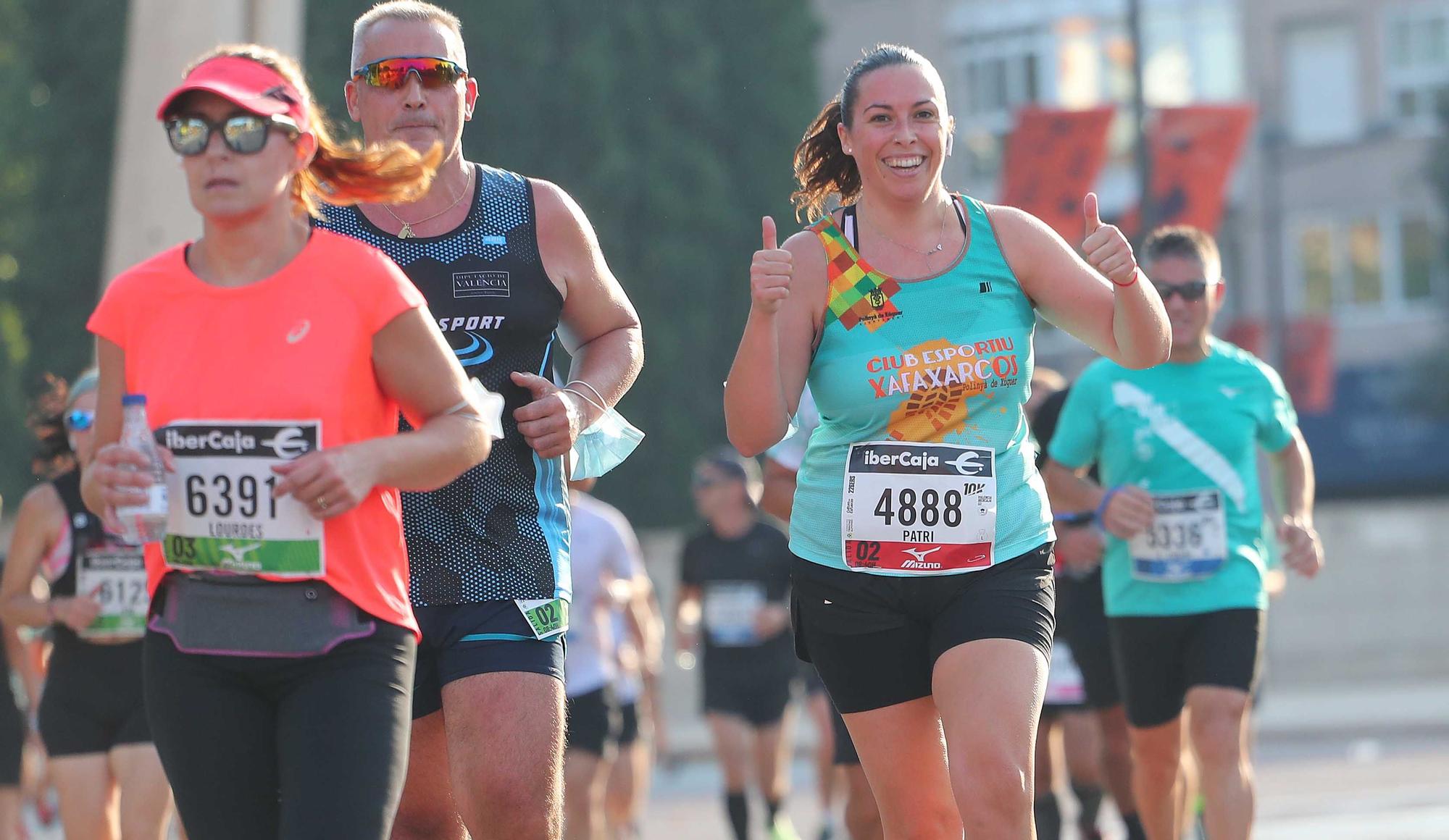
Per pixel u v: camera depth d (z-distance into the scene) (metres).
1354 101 118.25
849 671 15.63
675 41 86.88
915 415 15.34
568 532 15.61
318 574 11.72
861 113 15.42
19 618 22.95
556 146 84.38
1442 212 110.62
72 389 23.61
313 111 12.15
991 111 124.94
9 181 79.12
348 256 11.97
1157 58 122.19
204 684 11.86
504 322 15.17
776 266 14.78
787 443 22.83
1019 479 15.48
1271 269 119.00
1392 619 74.25
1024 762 14.22
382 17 15.38
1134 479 22.62
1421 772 47.56
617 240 84.44
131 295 12.03
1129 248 14.61
